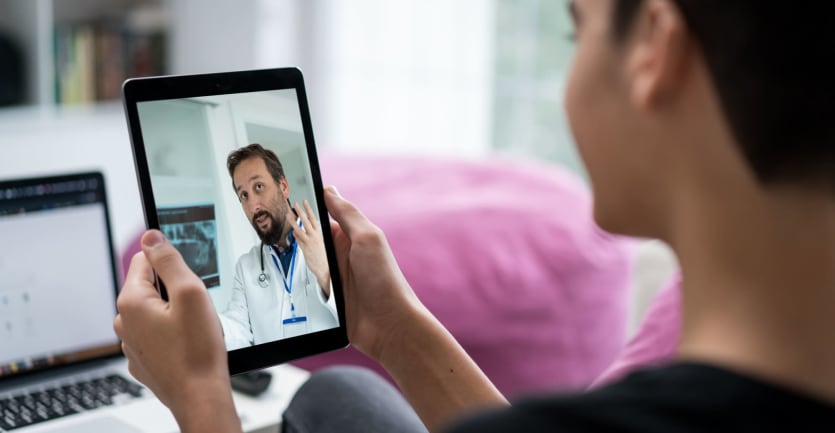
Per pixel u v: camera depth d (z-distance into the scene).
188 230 0.87
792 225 0.40
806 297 0.40
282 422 0.88
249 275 0.88
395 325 0.84
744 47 0.38
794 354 0.40
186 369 0.72
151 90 0.87
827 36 0.38
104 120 3.47
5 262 1.23
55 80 3.46
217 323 0.74
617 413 0.37
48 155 3.35
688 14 0.40
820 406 0.38
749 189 0.41
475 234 2.22
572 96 0.47
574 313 2.23
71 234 1.28
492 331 2.11
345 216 0.87
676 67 0.41
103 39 3.55
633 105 0.44
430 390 0.82
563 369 2.20
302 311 0.89
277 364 0.88
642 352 1.12
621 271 2.38
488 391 0.80
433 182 2.65
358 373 0.89
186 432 0.71
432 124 3.88
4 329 1.22
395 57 3.91
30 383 1.22
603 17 0.45
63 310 1.26
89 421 1.10
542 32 3.70
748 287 0.41
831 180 0.39
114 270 1.32
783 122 0.39
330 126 4.09
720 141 0.41
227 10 3.84
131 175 3.56
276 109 0.91
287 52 4.07
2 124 3.24
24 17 3.37
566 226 2.33
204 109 0.89
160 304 0.75
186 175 0.87
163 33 3.73
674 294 1.15
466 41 3.76
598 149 0.47
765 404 0.38
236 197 0.89
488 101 3.78
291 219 0.90
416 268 2.11
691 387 0.38
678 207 0.44
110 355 1.30
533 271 2.20
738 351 0.41
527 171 2.75
